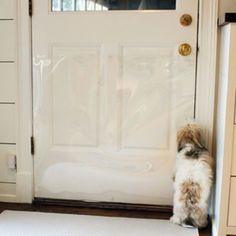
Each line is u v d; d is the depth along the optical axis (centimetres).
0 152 234
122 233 197
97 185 231
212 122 211
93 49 220
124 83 220
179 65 213
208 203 204
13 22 221
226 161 179
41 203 234
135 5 213
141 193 228
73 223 208
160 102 219
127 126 223
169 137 221
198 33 208
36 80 226
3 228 201
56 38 221
